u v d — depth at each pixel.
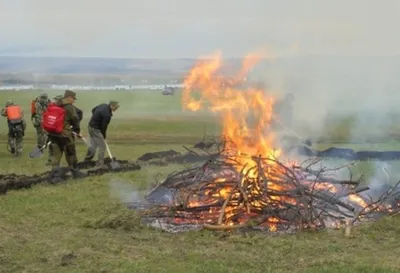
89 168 13.77
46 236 7.86
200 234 7.86
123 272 6.38
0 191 10.74
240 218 8.37
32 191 10.97
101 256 6.96
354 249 7.29
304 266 6.57
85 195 10.59
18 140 17.02
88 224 8.38
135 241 7.64
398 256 7.01
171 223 8.53
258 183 8.69
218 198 8.79
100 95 49.97
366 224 8.31
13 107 17.11
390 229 8.16
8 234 7.88
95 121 14.22
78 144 20.44
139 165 14.13
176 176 9.95
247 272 6.38
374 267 6.47
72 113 12.69
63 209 9.47
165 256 6.95
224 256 6.90
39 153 16.39
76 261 6.76
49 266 6.61
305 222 8.20
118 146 20.00
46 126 12.28
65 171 12.38
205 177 9.40
